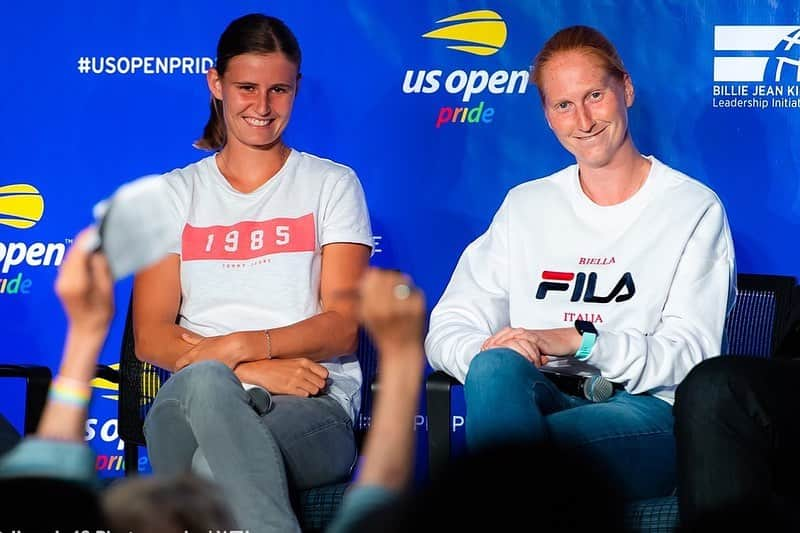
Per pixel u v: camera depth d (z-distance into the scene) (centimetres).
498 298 816
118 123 1081
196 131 1080
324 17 1066
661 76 1046
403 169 1071
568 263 792
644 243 777
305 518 728
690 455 614
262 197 842
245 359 779
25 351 1091
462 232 1071
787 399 613
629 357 721
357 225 843
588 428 693
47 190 1084
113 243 247
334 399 784
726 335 823
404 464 270
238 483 659
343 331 803
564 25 1054
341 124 1072
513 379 677
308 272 831
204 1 1070
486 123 1063
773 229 1040
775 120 1036
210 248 833
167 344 805
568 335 728
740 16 1036
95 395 1091
